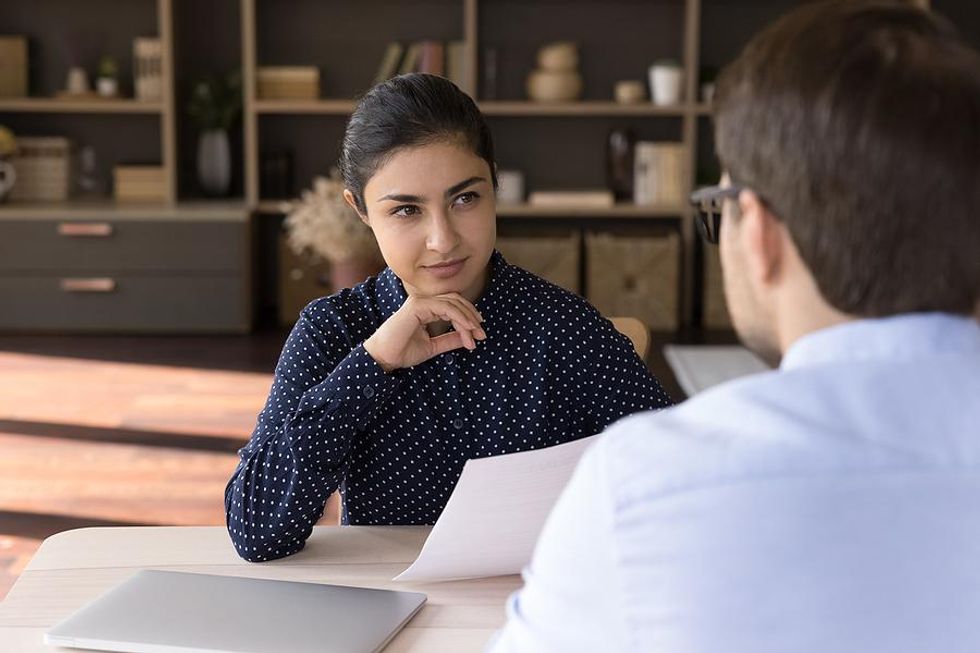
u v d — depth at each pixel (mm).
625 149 6801
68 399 5109
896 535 793
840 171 819
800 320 877
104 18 6852
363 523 1794
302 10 6875
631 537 819
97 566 1541
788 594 790
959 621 797
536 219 7094
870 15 850
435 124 1581
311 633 1324
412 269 1646
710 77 6824
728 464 806
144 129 6973
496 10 6895
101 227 6281
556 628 872
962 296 841
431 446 1768
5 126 6895
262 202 6723
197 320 6379
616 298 6660
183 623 1340
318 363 1768
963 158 809
